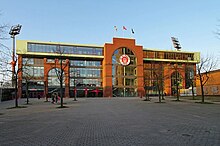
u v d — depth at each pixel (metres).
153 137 9.16
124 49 80.75
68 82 73.56
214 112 19.19
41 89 72.06
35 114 19.62
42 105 32.66
